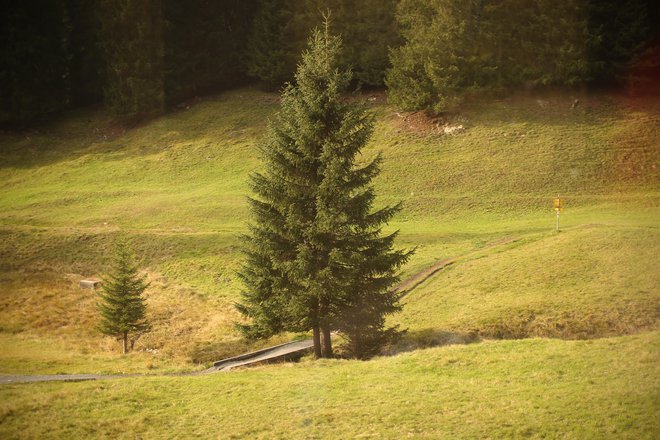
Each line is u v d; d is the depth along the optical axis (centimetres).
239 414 2011
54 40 9206
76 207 6688
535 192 5797
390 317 3469
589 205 5366
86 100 9569
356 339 2898
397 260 2864
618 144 6338
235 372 2584
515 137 6788
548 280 3462
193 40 9175
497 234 4784
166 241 5453
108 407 2128
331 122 2784
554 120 6981
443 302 3509
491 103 7462
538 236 4400
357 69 8375
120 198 6844
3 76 8712
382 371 2331
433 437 1739
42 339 3894
